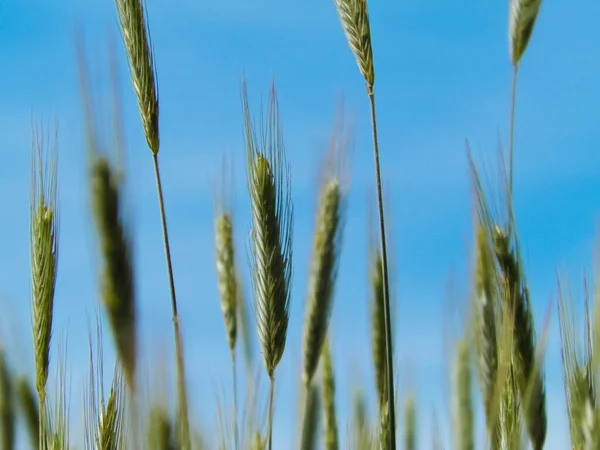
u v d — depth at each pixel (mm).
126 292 929
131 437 922
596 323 961
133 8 982
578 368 964
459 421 1027
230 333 1080
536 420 968
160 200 967
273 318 1007
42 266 993
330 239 1040
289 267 1017
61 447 987
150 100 975
